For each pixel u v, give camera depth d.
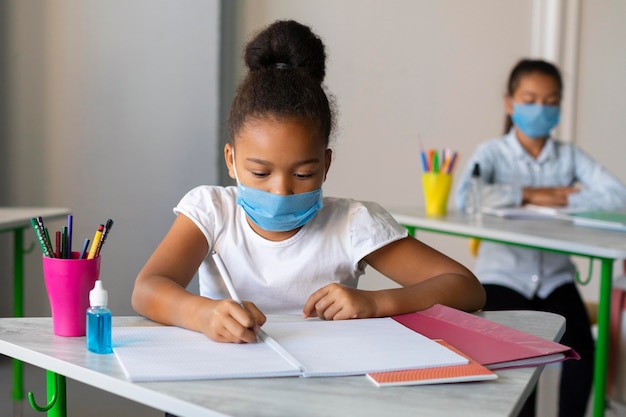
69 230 1.04
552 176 2.84
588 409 2.63
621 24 3.92
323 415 0.76
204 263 1.32
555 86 2.75
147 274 1.18
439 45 3.69
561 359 0.96
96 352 0.94
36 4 3.15
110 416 2.43
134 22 3.17
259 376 0.86
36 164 3.21
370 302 1.12
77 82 3.19
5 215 2.36
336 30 3.53
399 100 3.67
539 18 3.80
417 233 3.83
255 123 1.11
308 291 1.30
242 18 3.36
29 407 2.52
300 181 1.13
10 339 0.99
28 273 3.22
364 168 3.65
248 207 1.18
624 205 2.74
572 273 2.59
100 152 3.21
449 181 2.51
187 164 3.22
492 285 2.59
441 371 0.88
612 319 2.21
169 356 0.91
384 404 0.79
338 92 3.58
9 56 3.16
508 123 2.94
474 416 0.76
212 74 3.20
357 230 1.31
